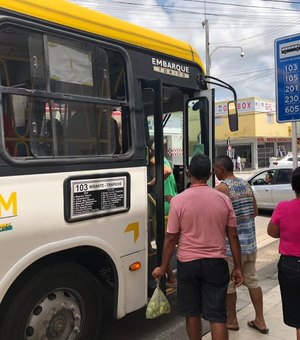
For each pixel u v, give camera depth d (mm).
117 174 3617
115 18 3809
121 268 3645
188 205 3215
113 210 3562
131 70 3875
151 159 4355
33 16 3080
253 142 45125
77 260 3545
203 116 4898
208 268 3143
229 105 5043
